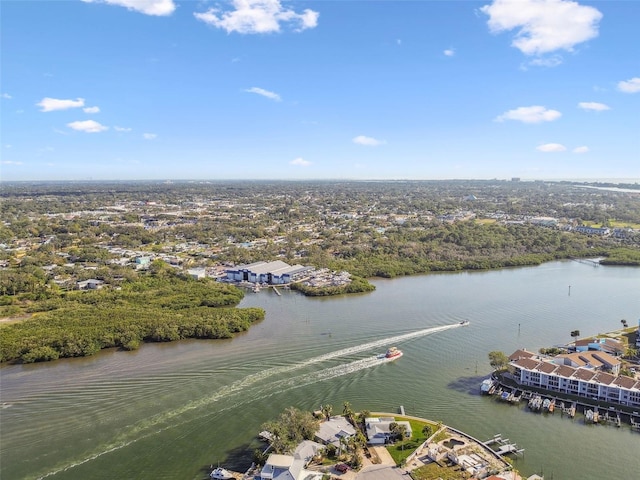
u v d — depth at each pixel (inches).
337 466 4864.7
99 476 4877.0
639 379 6294.3
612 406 6063.0
